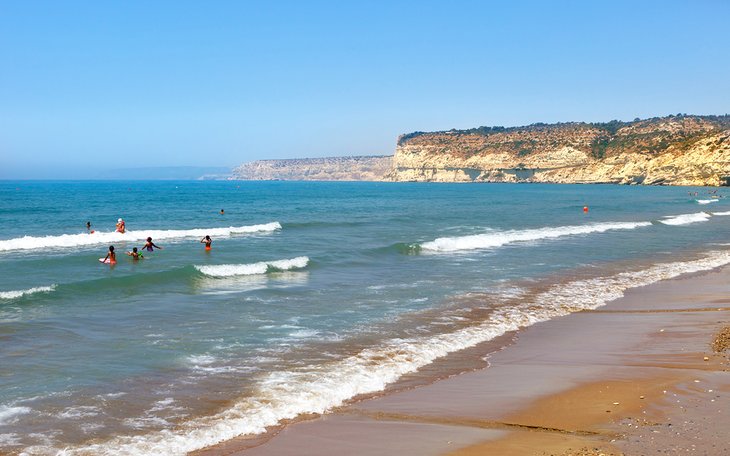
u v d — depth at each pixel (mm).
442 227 42000
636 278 20344
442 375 9805
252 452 6742
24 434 7230
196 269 20203
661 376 9445
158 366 10125
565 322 13953
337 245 29734
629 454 6336
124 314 14281
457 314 14664
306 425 7559
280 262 22016
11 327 12750
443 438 7066
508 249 28578
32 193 119562
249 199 95938
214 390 8906
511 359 10828
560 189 170000
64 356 10688
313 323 13523
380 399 8586
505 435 7129
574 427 7355
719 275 20953
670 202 86938
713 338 12016
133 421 7684
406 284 18969
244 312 14664
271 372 9820
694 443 6617
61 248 27922
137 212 58312
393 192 145000
